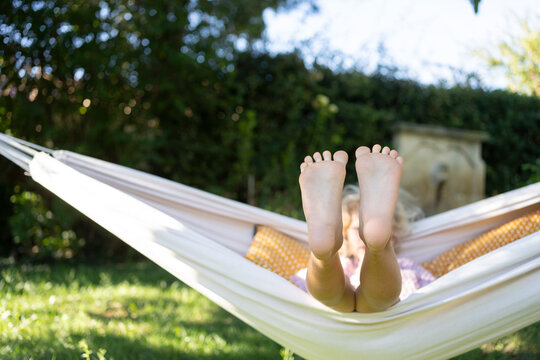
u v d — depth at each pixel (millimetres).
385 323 1645
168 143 5934
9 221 5301
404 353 1687
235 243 2430
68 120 5527
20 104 5180
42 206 5496
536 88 7898
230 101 6223
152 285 4113
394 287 1498
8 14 5043
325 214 1498
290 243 2436
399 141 6844
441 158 6973
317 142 6512
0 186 5469
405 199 2709
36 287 3611
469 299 1659
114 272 4629
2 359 2223
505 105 7566
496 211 2354
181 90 5871
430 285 1624
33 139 5348
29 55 5137
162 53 5605
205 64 5750
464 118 7449
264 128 6402
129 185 2219
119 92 5641
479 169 7090
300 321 1691
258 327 1798
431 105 7277
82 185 1876
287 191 5945
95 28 5277
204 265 1745
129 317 3143
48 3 5082
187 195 2287
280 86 6441
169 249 1784
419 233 2467
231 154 6238
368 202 1528
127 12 5422
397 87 7133
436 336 1663
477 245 2383
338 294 1549
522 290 1654
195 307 3545
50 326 2713
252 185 6219
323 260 1458
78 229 5625
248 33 6359
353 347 1694
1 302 2994
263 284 1686
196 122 6137
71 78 5312
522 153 7605
